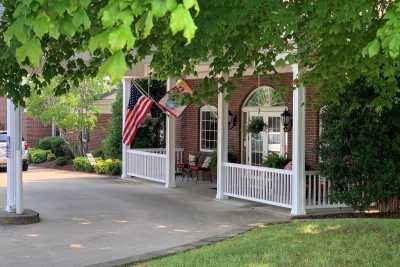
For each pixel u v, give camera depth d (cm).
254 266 770
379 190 1227
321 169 1282
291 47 905
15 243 1034
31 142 3256
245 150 1984
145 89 2261
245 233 1090
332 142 1248
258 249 884
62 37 570
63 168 2680
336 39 682
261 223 1228
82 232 1136
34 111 2561
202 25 532
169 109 1719
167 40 609
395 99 1053
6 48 536
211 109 2155
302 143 1323
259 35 720
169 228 1179
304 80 918
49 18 297
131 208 1451
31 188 1856
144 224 1228
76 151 2764
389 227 1021
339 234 981
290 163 1568
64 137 2708
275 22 611
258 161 1931
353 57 716
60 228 1179
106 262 878
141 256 911
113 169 2339
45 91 2372
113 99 2819
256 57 866
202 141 2206
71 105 2566
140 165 2111
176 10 265
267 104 1884
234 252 875
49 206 1473
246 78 1953
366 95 1185
